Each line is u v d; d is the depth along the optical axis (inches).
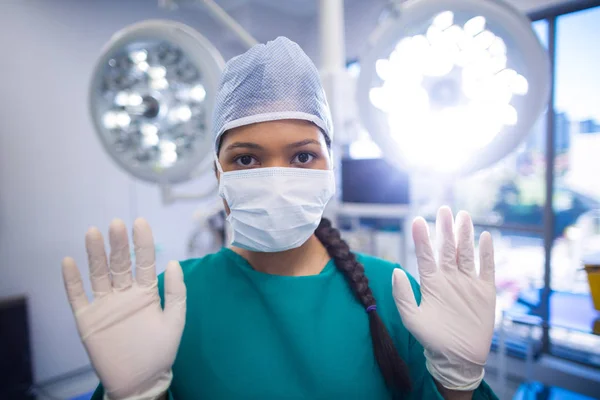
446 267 23.9
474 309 22.9
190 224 109.6
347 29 103.4
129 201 96.6
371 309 25.1
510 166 83.4
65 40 84.8
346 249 28.0
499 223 81.7
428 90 28.5
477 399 23.6
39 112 81.4
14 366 75.8
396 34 27.3
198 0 35.8
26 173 79.9
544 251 73.2
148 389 21.4
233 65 24.9
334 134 39.1
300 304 25.2
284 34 113.8
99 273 21.8
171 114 36.6
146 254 22.7
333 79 38.6
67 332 86.7
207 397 23.2
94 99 36.3
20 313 76.5
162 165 37.4
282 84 23.1
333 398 23.1
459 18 26.4
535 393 66.5
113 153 37.2
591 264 42.8
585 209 71.5
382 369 24.1
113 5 93.2
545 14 69.9
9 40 76.9
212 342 24.7
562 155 71.2
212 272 27.5
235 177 24.4
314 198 24.8
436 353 22.8
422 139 28.8
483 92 26.9
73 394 86.1
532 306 54.7
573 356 70.3
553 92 70.3
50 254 83.7
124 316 21.5
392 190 57.4
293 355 24.2
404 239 61.2
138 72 36.1
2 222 77.1
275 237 24.4
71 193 86.5
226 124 23.4
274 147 23.3
